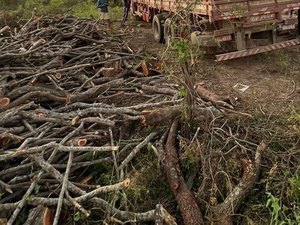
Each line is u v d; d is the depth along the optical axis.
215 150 5.04
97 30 9.78
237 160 4.95
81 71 7.59
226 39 8.59
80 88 6.67
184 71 5.35
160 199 4.89
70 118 5.60
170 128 5.57
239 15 8.32
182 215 4.42
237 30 8.59
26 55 7.12
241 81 7.81
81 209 4.34
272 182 4.71
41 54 7.54
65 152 5.27
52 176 4.90
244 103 6.68
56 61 7.34
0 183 4.70
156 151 5.20
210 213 4.36
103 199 4.71
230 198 4.45
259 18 8.62
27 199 4.53
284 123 5.78
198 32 7.75
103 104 6.10
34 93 5.84
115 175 5.13
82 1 20.83
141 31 13.27
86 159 5.36
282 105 6.54
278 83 7.62
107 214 4.48
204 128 5.38
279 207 4.25
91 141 5.54
